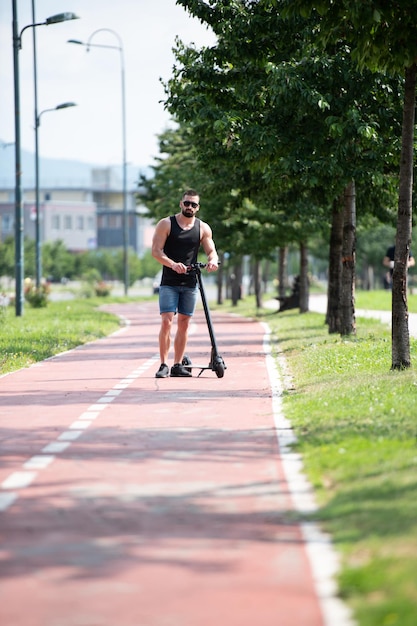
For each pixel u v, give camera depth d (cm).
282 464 1698
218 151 4606
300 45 4031
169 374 3300
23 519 1333
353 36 2667
